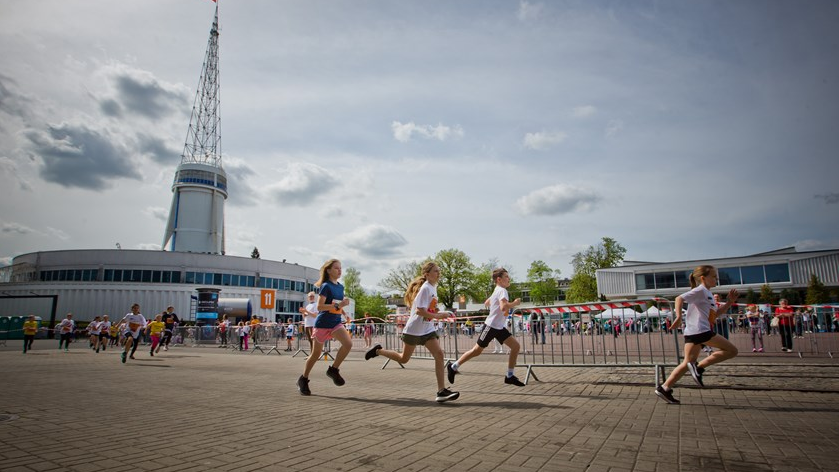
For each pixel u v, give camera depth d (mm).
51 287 54125
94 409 5996
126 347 14148
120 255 58375
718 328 13242
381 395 7086
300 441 4230
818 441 4137
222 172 75688
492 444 4090
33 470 3340
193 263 60531
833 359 11508
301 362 14117
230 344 25062
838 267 41625
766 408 5695
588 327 12047
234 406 6168
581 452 3820
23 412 5789
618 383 8031
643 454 3762
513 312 9570
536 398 6621
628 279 50406
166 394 7324
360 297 95875
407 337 6527
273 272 67812
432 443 4137
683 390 7113
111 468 3410
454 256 70312
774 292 43281
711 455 3723
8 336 36000
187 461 3604
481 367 11328
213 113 76750
